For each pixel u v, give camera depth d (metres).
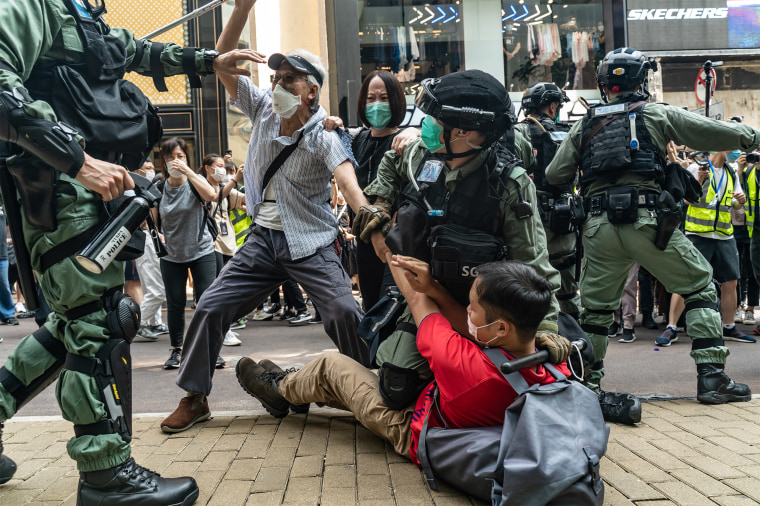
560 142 4.01
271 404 3.49
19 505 2.43
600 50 11.74
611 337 6.71
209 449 3.02
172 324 5.44
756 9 12.91
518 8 11.43
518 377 2.23
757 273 6.40
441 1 11.20
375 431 2.92
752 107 13.74
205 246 5.49
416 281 2.53
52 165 2.00
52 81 2.23
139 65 2.79
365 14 11.03
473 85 2.43
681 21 12.79
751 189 6.34
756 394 3.96
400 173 2.98
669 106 3.69
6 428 3.47
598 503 2.07
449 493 2.44
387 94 3.78
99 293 2.27
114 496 2.26
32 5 2.11
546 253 2.61
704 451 2.87
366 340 2.99
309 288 3.38
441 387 2.43
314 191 3.42
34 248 2.26
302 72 3.18
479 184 2.53
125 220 2.16
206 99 13.05
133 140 2.36
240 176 7.01
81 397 2.23
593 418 2.17
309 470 2.71
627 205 3.62
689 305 3.86
